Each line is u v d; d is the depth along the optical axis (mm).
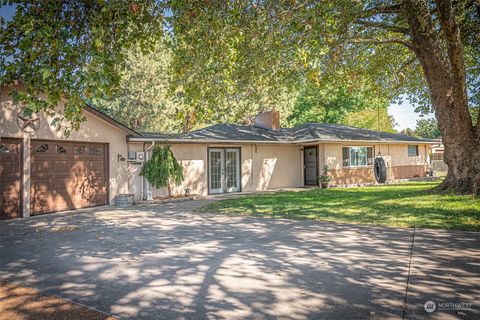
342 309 3582
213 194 17141
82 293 4176
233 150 18312
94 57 4395
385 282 4316
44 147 11141
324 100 33469
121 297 4031
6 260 5648
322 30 6215
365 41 12062
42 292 4230
